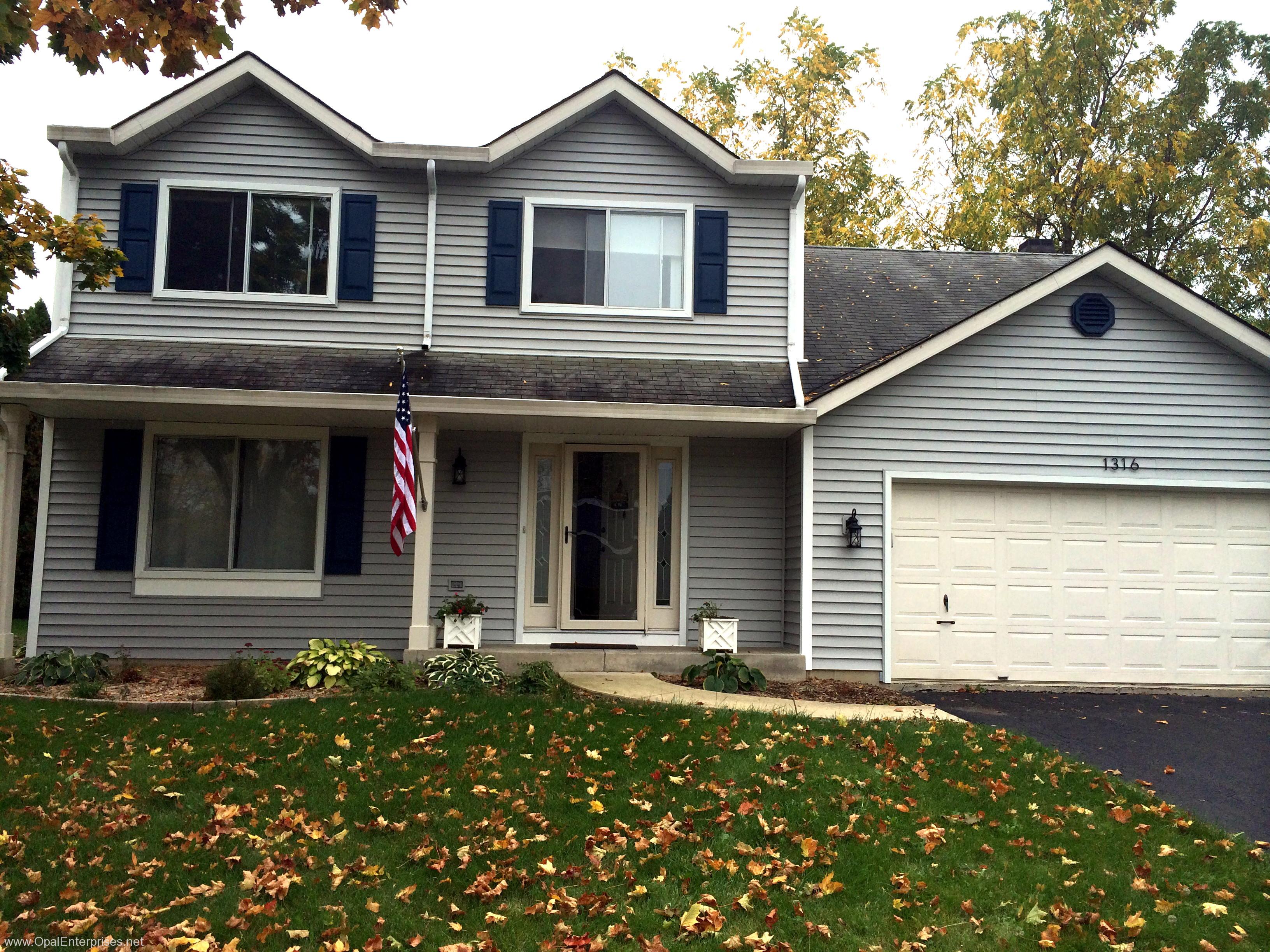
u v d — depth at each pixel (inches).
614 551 466.9
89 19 303.4
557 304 470.0
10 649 414.6
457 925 183.6
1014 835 235.5
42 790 251.8
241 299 456.8
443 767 272.7
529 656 422.0
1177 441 454.9
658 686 385.7
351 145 460.1
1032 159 1088.2
